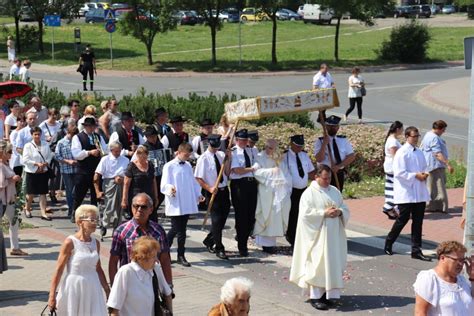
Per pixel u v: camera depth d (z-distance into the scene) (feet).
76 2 203.62
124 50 201.46
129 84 145.38
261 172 46.26
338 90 137.80
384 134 77.97
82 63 131.13
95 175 49.11
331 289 36.96
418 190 45.78
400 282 41.73
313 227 37.32
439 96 124.06
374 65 180.24
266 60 182.50
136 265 26.55
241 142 46.34
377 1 181.68
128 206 45.06
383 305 37.91
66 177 55.36
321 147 47.37
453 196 63.98
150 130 51.39
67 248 28.94
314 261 37.11
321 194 37.52
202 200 44.75
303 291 38.55
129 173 44.80
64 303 29.04
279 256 46.75
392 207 56.24
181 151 43.96
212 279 41.65
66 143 54.54
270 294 39.45
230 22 268.21
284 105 44.65
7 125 63.16
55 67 176.55
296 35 241.14
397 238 51.16
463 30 257.14
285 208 46.55
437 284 24.43
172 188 43.57
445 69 174.81
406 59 187.32
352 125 88.89
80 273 28.99
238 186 46.16
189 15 253.24
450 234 52.16
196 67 171.53
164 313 26.94
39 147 55.47
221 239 46.39
